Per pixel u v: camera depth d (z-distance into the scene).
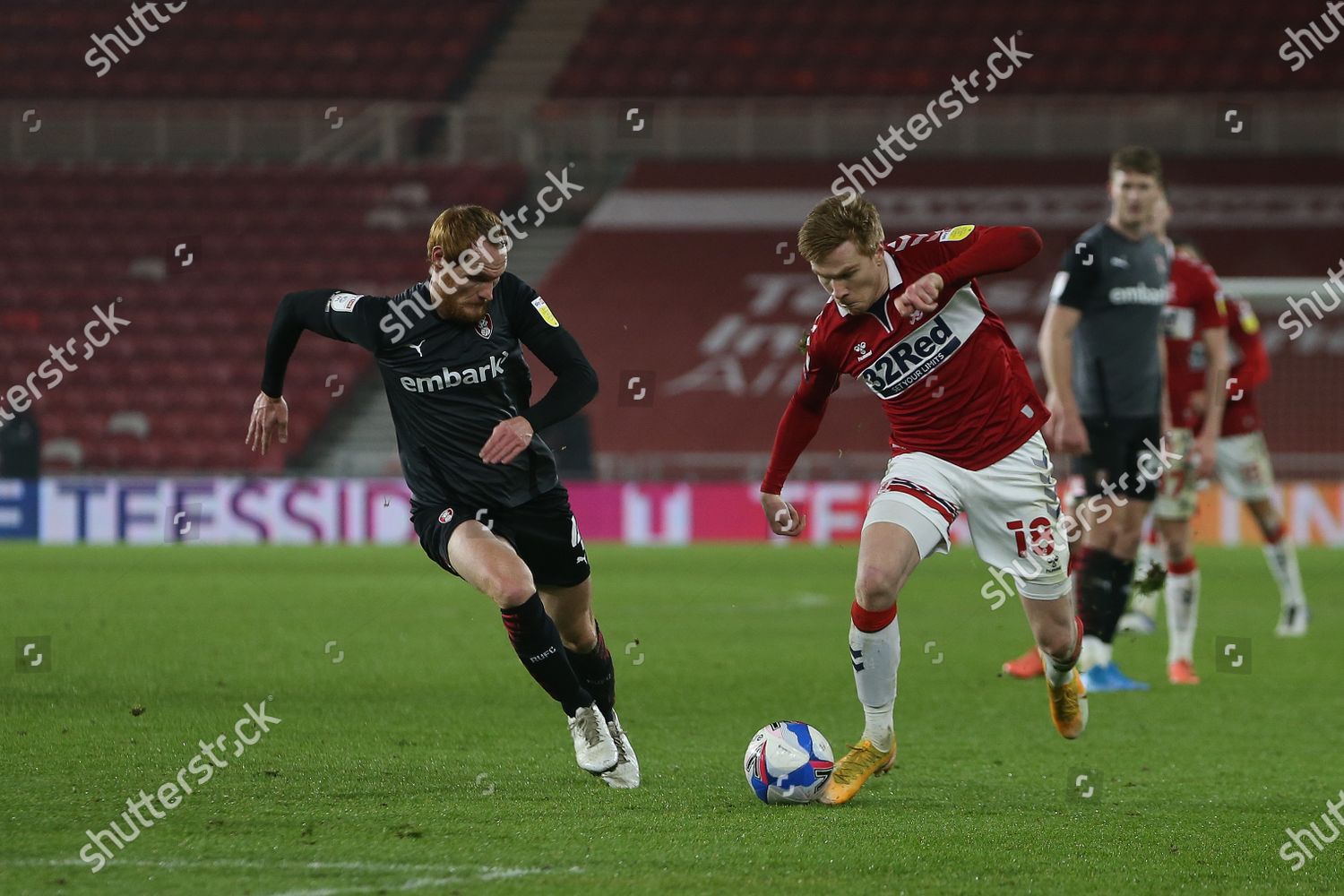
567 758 22.20
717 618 45.31
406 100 109.19
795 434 20.84
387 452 89.06
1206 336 32.41
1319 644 40.59
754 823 17.83
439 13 113.75
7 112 106.00
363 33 112.56
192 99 109.81
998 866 15.88
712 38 111.44
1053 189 99.81
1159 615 50.75
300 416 89.44
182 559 65.94
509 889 14.46
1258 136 101.00
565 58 111.19
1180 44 107.56
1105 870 15.84
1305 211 98.50
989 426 20.09
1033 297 95.81
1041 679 33.12
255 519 78.38
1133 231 29.62
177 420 89.81
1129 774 21.97
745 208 100.88
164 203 101.06
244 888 14.37
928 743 24.89
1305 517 78.00
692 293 97.12
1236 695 30.97
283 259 98.44
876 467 86.88
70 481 77.38
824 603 50.09
